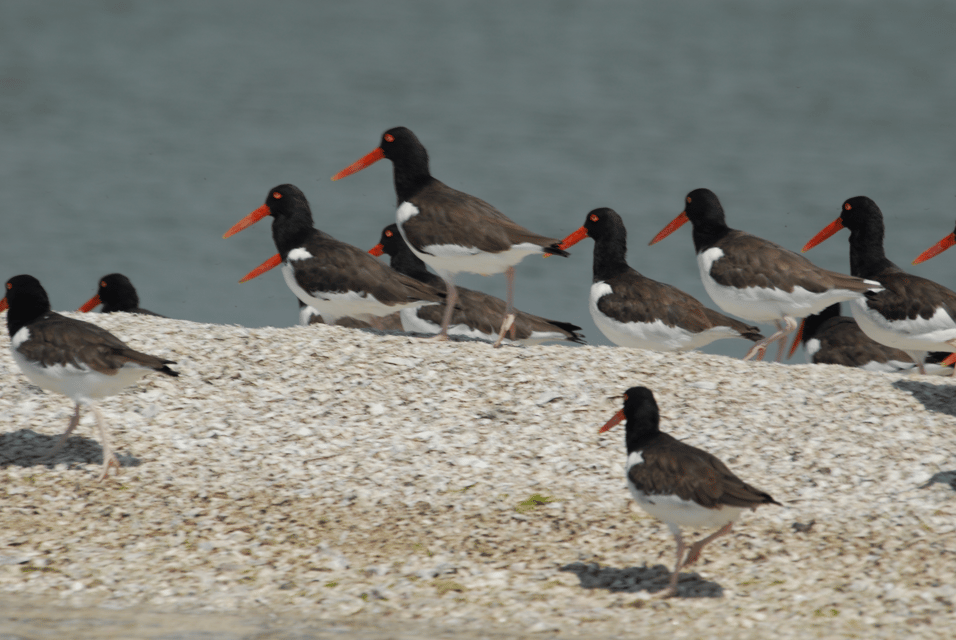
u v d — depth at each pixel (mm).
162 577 9594
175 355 14102
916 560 9711
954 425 12609
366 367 14047
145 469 11609
